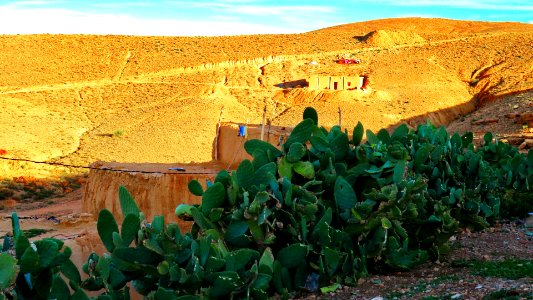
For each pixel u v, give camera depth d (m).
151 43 127.25
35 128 74.75
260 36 134.38
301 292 9.73
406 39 133.25
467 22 174.50
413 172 11.97
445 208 11.23
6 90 95.69
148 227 8.86
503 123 52.81
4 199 46.97
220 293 8.56
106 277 8.63
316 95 87.38
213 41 129.00
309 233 10.05
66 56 118.31
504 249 11.26
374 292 9.48
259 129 27.70
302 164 10.44
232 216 9.61
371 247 10.27
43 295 7.49
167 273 8.47
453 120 84.44
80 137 73.88
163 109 84.31
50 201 47.38
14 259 6.91
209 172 27.98
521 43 108.75
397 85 95.00
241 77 103.19
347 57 112.38
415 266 10.76
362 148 11.04
